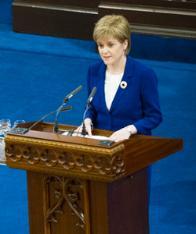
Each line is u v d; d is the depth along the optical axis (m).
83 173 11.66
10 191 20.08
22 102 26.39
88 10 31.98
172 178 20.64
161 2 29.70
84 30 32.19
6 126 16.47
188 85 27.58
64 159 11.77
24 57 30.42
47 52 30.89
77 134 13.21
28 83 28.05
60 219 12.55
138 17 29.91
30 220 12.81
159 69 29.16
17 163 12.19
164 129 23.81
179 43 30.69
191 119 24.55
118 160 11.56
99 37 13.32
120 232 12.57
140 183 12.95
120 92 14.03
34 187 12.62
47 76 28.62
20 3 32.88
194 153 22.03
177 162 21.47
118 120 14.17
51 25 32.56
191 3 29.55
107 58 13.44
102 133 13.41
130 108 14.04
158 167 21.20
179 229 17.94
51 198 12.53
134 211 12.87
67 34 32.47
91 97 13.56
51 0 32.50
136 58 30.39
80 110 25.39
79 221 12.40
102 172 11.51
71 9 32.19
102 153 11.40
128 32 13.40
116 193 12.34
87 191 12.15
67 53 30.78
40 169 12.04
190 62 29.88
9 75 28.81
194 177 20.72
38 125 13.49
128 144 12.02
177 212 18.80
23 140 12.02
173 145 13.13
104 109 14.15
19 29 33.09
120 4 30.23
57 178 12.33
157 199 19.50
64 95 26.88
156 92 14.04
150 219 18.41
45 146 11.84
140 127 13.66
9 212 18.95
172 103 25.89
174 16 29.55
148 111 14.04
